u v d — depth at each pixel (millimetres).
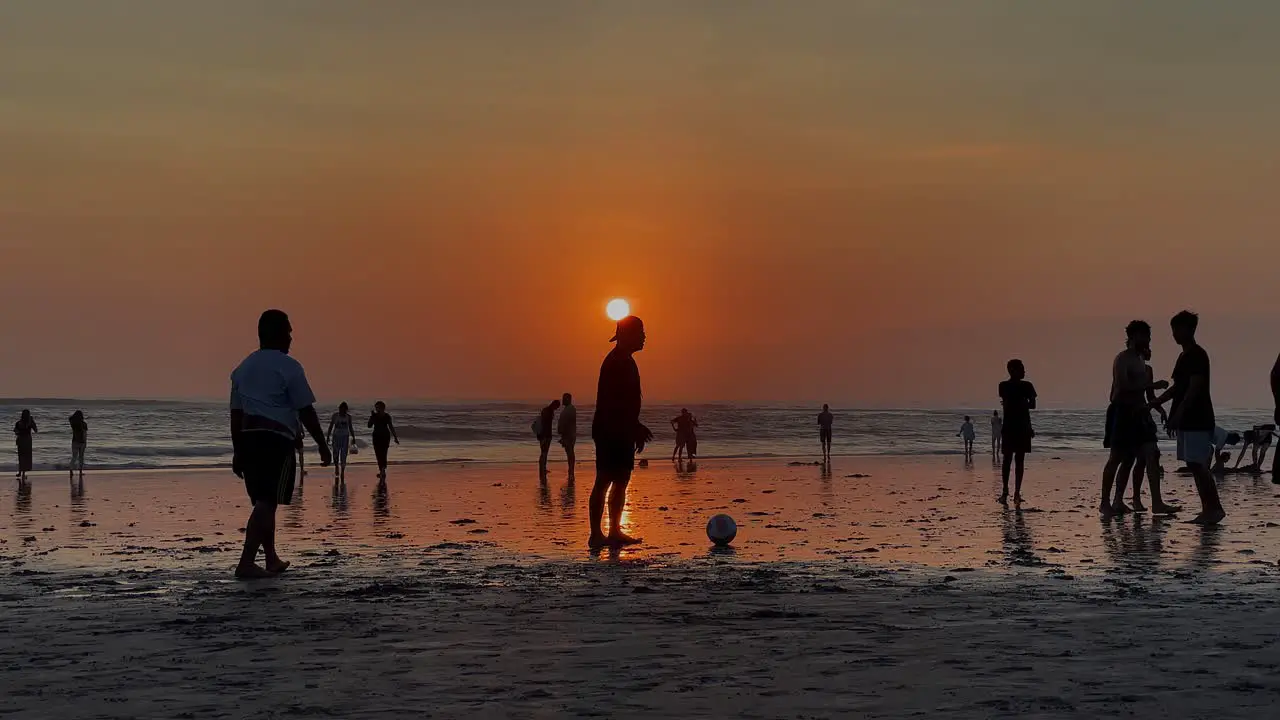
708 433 71812
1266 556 9914
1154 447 14516
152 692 4887
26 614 7105
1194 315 13102
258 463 9219
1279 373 9977
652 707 4555
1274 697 4602
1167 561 9562
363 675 5203
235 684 5031
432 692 4848
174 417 74250
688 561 9961
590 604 7340
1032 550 10594
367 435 60531
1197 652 5562
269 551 9352
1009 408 17094
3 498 21031
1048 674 5086
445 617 6852
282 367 9344
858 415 101812
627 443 11672
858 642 5934
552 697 4742
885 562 9734
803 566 9469
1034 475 27891
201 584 8602
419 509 17438
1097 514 15141
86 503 19562
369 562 10078
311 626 6562
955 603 7273
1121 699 4586
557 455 44500
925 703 4562
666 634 6227
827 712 4438
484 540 12281
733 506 17438
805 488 22734
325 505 18453
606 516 15633
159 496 21531
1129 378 14508
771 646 5848
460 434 63281
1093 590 7828
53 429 63906
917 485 23672
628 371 11695
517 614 6945
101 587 8453
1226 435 26344
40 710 4578
